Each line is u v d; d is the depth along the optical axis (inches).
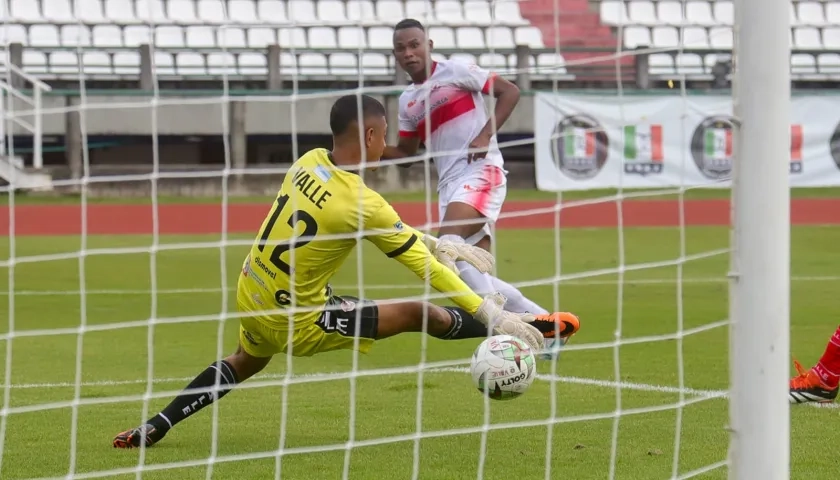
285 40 3494.1
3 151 2701.8
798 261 1642.5
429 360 877.2
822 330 1018.7
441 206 840.3
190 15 3558.1
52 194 2839.6
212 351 930.7
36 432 624.1
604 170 2501.2
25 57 3334.2
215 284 1427.2
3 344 960.9
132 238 2092.8
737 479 402.0
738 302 399.2
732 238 401.4
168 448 589.9
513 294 778.2
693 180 2534.5
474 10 3474.4
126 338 1000.9
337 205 564.4
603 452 573.6
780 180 392.2
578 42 3083.2
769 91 389.4
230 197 2933.1
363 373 490.3
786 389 398.3
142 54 3134.8
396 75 2994.6
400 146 855.1
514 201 2544.3
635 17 3437.5
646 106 2502.5
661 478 520.1
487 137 777.6
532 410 679.1
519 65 3041.3
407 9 3484.3
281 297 570.9
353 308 589.0
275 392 747.4
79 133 2906.0
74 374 816.9
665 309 1178.0
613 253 1784.0
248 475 529.3
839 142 2504.9
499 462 554.6
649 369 818.2
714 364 839.1
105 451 580.7
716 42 3307.1
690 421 645.3
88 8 3531.0
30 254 1807.3
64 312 1181.1
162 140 3083.2
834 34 3523.6
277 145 3147.1
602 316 1124.5
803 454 564.4
